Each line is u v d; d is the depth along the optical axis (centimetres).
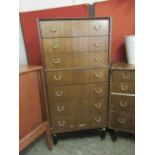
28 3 197
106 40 161
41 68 160
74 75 167
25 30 205
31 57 212
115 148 179
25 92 148
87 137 200
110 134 200
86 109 180
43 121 173
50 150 181
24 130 150
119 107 176
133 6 185
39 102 165
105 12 191
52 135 186
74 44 158
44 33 152
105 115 185
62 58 161
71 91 172
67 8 194
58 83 168
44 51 157
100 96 177
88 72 168
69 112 179
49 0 194
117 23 192
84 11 192
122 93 171
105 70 169
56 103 174
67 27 154
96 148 180
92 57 164
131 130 179
